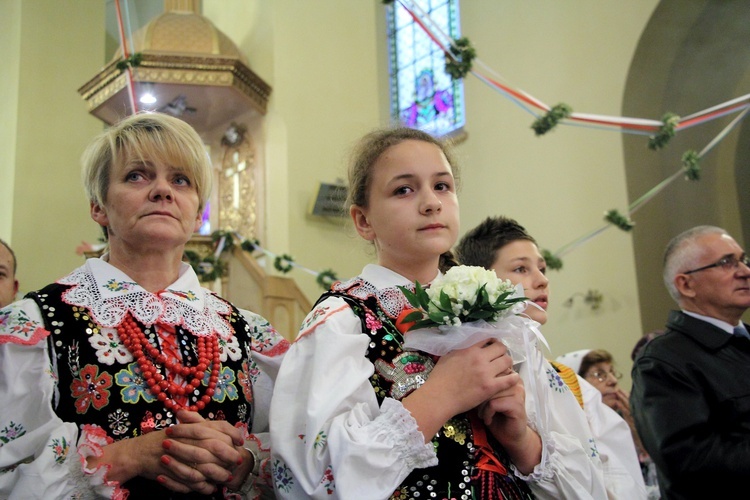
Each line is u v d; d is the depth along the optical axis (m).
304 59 8.00
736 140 5.81
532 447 1.44
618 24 6.04
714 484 2.13
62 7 8.08
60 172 7.56
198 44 7.23
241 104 7.63
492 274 1.42
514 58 6.84
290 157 7.56
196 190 1.70
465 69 4.82
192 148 1.67
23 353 1.39
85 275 1.58
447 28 7.70
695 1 5.71
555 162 6.33
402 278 1.56
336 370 1.33
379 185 1.59
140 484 1.40
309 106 7.88
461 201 7.09
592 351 3.52
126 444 1.36
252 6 8.27
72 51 8.02
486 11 7.23
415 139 1.64
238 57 7.26
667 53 5.97
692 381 2.32
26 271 7.06
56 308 1.48
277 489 1.32
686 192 6.04
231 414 1.56
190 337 1.58
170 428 1.35
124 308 1.52
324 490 1.21
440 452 1.36
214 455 1.34
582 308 5.91
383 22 8.73
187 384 1.51
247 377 1.66
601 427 2.18
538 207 6.39
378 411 1.33
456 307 1.35
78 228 7.51
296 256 7.32
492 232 2.20
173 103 7.38
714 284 2.58
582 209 6.05
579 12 6.35
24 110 7.54
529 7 6.79
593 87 6.13
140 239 1.58
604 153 5.98
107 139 1.64
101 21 8.35
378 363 1.41
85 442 1.33
